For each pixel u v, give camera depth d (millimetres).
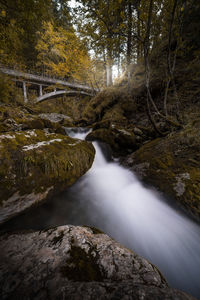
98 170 4633
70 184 3066
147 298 679
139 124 7648
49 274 1005
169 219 2297
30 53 22734
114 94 10836
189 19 3758
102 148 6191
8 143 2424
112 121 8109
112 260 1185
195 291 1492
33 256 1216
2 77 9078
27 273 1022
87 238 1468
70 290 828
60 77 29703
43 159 2580
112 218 2561
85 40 4402
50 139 3367
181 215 2201
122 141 6047
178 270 1688
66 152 3150
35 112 13992
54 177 2682
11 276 1001
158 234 2156
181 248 1906
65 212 2586
